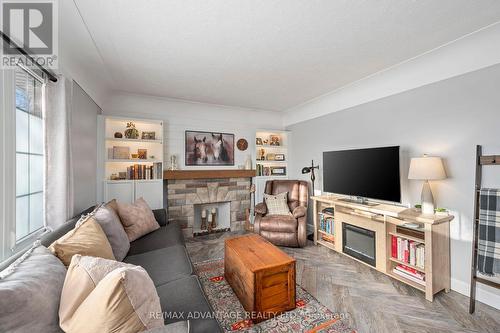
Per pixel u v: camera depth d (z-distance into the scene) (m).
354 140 3.39
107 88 3.24
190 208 4.02
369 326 1.73
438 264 2.14
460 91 2.22
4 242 1.22
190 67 2.61
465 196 2.19
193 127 4.16
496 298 1.96
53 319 0.85
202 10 1.63
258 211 3.67
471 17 1.75
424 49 2.23
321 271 2.62
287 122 4.91
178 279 1.53
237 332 1.66
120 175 3.46
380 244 2.56
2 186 1.21
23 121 1.53
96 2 1.52
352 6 1.61
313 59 2.43
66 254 1.19
